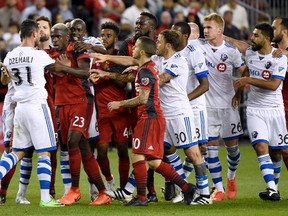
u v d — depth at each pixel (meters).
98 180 32.19
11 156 30.95
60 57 31.72
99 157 34.00
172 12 65.69
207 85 32.12
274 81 33.03
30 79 30.59
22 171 32.75
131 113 33.91
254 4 68.06
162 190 35.28
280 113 33.69
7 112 33.53
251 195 35.75
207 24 34.31
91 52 32.56
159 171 31.14
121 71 33.69
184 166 35.19
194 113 32.75
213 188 34.88
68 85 32.00
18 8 67.25
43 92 30.91
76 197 32.12
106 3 67.88
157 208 30.64
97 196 32.50
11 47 61.75
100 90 33.72
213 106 34.72
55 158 34.31
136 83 30.70
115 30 34.00
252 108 33.78
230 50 34.56
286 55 33.72
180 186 31.44
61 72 30.83
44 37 32.53
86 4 68.00
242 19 65.19
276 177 35.19
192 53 32.41
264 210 30.19
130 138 34.09
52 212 29.72
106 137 33.88
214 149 34.59
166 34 31.22
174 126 31.50
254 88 33.75
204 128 32.91
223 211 29.84
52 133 31.00
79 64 31.47
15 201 33.53
